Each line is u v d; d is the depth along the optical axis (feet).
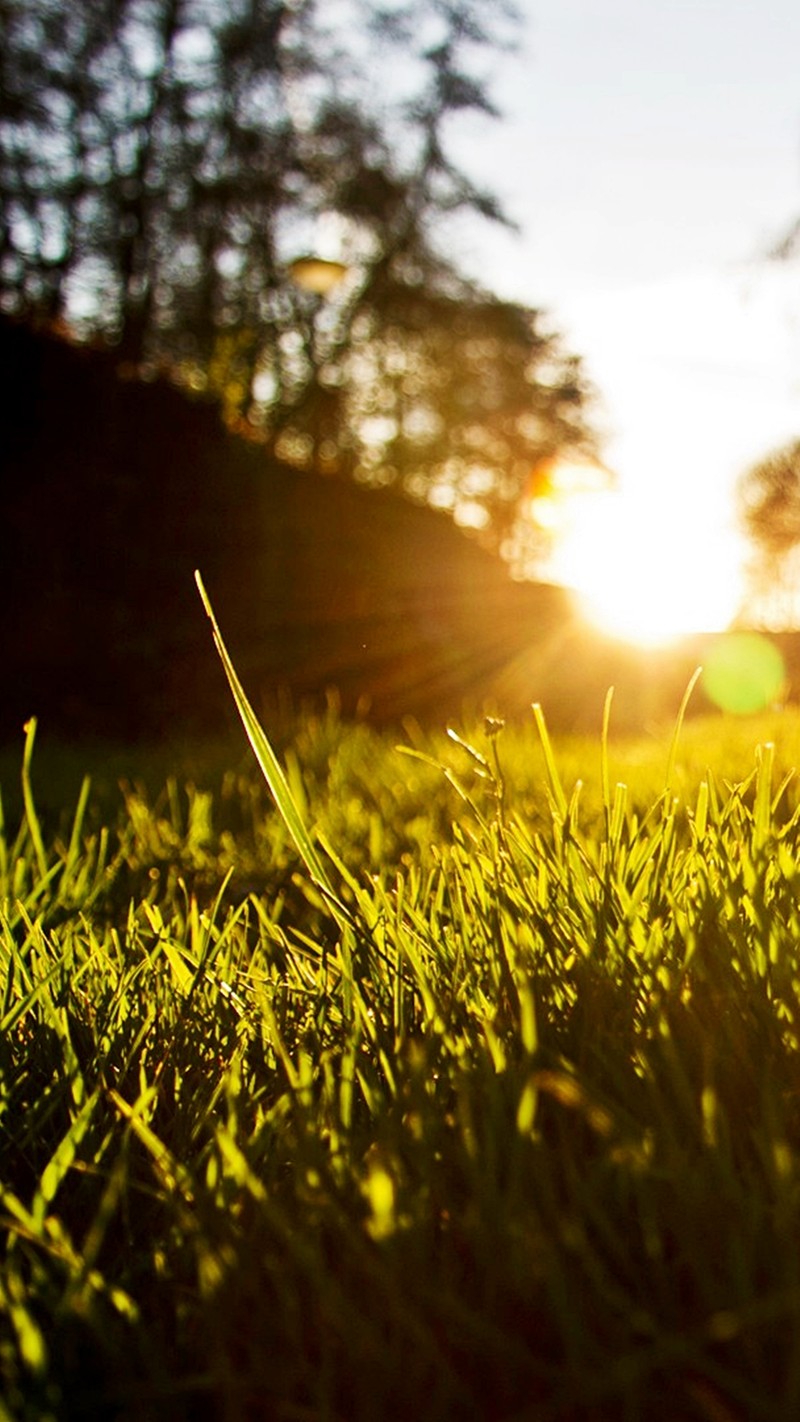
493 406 132.77
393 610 50.90
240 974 6.87
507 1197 4.01
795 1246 3.59
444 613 57.16
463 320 110.52
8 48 62.95
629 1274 3.89
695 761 19.31
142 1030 6.21
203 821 14.06
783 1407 3.13
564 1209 4.27
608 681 63.93
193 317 75.25
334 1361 3.91
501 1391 3.65
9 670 33.45
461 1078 4.83
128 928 7.65
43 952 6.98
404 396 110.73
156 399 39.09
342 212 89.20
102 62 68.08
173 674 36.29
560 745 29.40
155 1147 4.57
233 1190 4.63
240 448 41.88
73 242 69.00
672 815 6.74
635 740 35.78
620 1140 4.19
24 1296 4.29
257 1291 4.09
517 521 153.79
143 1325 4.17
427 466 117.08
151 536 38.09
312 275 49.93
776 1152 3.72
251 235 81.51
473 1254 4.17
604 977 5.46
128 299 69.56
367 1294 4.12
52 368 37.40
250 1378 3.74
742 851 6.21
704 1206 3.89
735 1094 4.74
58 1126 5.72
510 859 6.63
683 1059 4.92
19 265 65.16
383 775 19.13
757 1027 4.97
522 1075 4.71
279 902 8.61
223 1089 5.66
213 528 39.52
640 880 6.39
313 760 21.27
